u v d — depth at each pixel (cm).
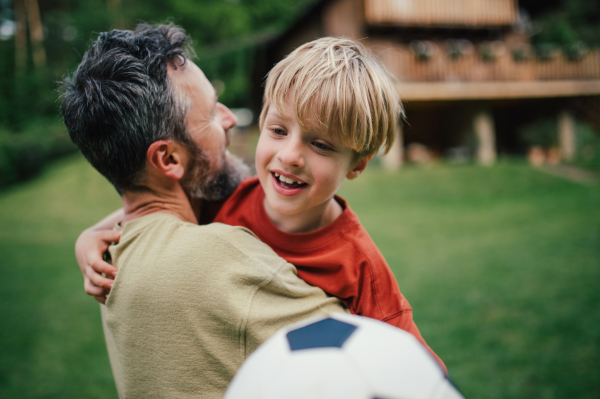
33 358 356
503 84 1207
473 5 1194
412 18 1153
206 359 75
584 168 1119
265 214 106
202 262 77
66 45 2120
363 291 96
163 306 76
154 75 89
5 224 903
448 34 1256
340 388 47
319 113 85
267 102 102
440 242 617
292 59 95
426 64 1148
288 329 57
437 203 885
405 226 718
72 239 780
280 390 48
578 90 1259
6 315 441
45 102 1755
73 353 363
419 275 485
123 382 82
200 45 2095
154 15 2139
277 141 93
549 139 1316
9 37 2064
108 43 91
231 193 119
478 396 272
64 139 1537
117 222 111
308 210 102
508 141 1543
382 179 1038
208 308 75
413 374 50
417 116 1369
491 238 619
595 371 287
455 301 409
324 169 90
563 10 1959
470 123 1267
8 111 1730
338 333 54
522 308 385
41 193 1159
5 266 615
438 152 1377
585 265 478
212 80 1484
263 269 80
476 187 978
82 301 480
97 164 93
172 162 95
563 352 312
